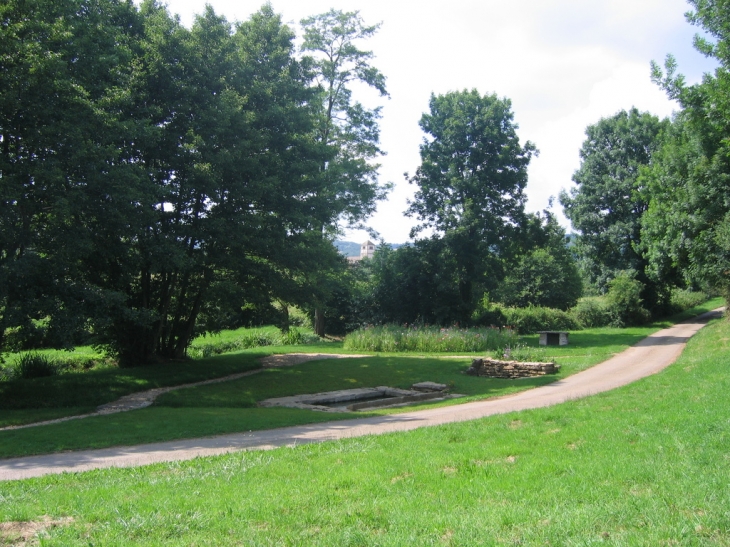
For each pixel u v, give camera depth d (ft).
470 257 133.69
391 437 34.24
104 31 59.47
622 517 17.66
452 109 139.74
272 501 21.18
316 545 16.99
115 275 69.62
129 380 68.64
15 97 49.24
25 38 50.85
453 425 37.11
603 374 69.46
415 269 137.39
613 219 154.40
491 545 16.12
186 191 70.54
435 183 138.72
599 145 159.12
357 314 148.56
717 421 29.84
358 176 127.95
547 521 17.83
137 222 60.03
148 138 62.18
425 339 106.32
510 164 136.56
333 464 27.37
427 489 22.36
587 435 30.17
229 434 40.68
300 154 81.56
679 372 57.21
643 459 24.32
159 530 18.72
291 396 64.90
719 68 73.72
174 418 47.34
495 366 76.43
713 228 86.53
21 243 53.16
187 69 71.87
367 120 128.16
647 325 147.84
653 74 81.97
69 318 51.90
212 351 108.99
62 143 51.83
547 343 109.70
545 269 186.60
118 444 37.50
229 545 17.34
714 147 87.40
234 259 73.10
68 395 59.88
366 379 75.00
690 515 17.49
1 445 36.88
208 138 68.64
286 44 85.05
